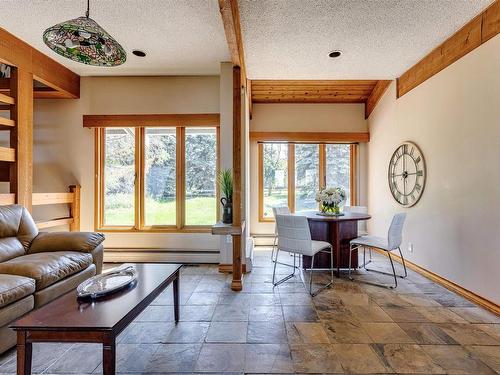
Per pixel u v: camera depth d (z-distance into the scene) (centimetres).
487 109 269
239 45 292
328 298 296
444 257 330
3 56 320
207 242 438
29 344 145
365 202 564
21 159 345
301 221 311
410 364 186
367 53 355
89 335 141
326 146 569
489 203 267
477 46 280
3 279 200
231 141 398
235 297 298
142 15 287
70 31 195
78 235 300
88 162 447
